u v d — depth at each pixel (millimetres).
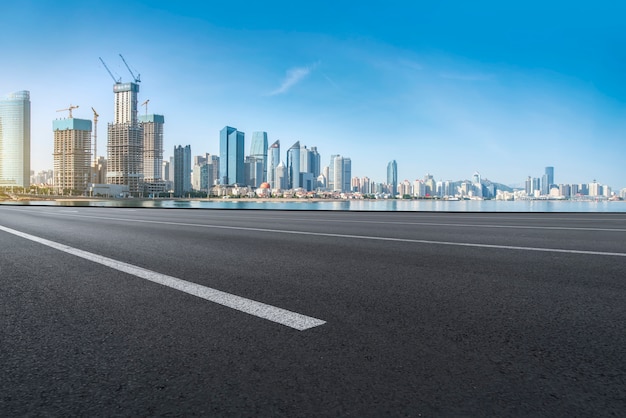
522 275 4160
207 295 3381
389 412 1529
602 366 1933
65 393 1694
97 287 3713
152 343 2266
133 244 7047
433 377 1819
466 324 2570
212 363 1986
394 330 2459
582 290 3486
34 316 2814
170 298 3289
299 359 2027
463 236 8078
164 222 13156
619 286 3635
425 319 2678
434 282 3850
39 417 1507
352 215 17938
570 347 2176
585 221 12727
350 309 2928
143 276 4211
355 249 6223
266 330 2473
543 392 1683
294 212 22375
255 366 1947
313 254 5730
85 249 6426
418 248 6293
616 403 1594
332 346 2199
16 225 11891
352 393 1677
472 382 1771
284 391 1698
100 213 21078
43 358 2062
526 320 2648
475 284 3752
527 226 10633
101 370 1917
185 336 2377
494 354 2078
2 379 1826
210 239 7781
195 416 1512
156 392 1700
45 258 5520
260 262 5066
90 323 2646
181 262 5102
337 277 4109
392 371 1882
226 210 26000
